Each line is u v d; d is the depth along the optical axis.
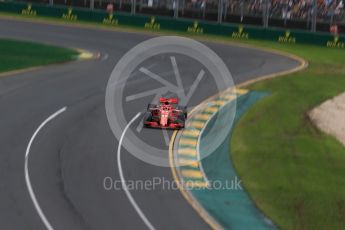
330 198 122.31
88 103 165.75
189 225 106.06
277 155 140.38
